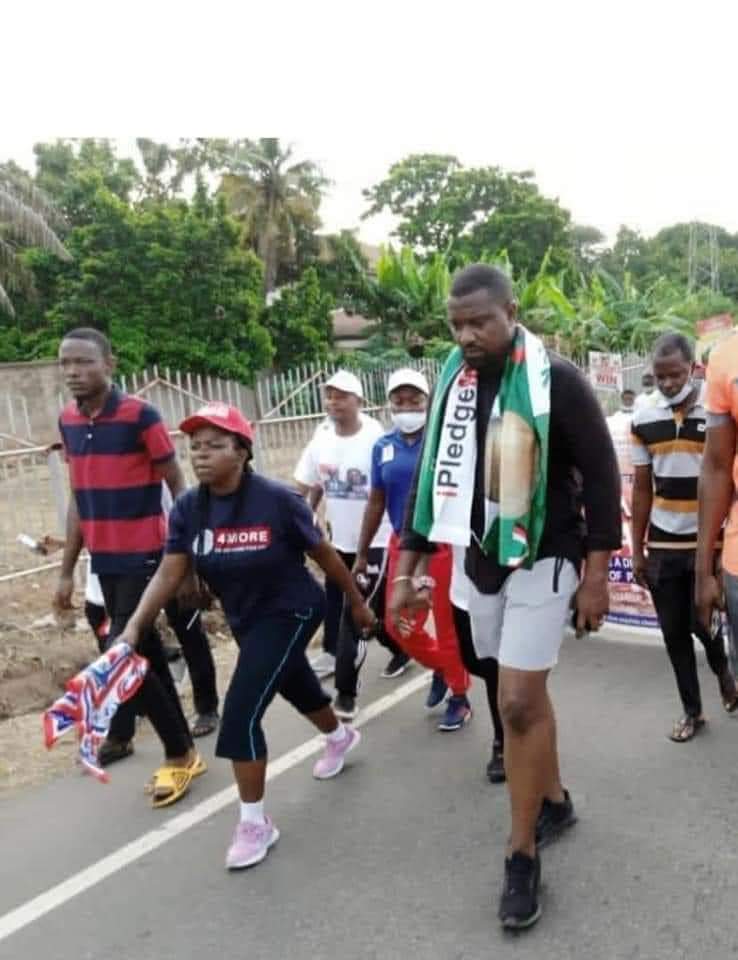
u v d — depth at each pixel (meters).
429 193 43.44
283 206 34.47
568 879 3.26
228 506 3.42
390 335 25.70
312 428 9.95
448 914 3.10
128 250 24.92
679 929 2.95
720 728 4.54
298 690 3.95
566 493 3.05
